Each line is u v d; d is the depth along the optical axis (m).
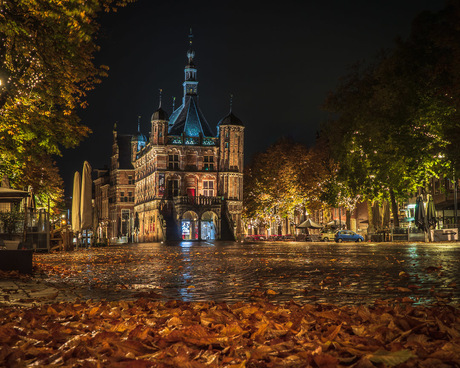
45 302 8.27
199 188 77.06
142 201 87.12
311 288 9.81
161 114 76.50
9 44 14.79
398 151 37.09
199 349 4.45
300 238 68.75
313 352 3.99
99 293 9.60
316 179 66.62
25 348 4.45
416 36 23.98
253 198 79.06
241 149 77.56
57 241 34.88
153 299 8.53
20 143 20.70
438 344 4.30
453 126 33.75
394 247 33.12
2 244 19.59
